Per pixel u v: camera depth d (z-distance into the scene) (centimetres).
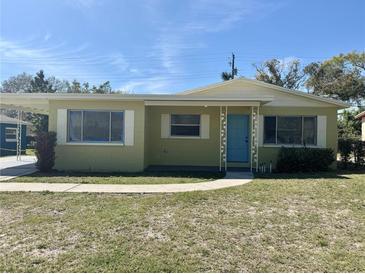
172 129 1495
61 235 525
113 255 449
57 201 751
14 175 1145
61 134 1281
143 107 1280
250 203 727
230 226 575
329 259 446
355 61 3656
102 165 1280
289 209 679
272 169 1370
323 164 1316
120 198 782
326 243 501
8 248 473
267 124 1443
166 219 611
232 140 1476
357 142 1477
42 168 1247
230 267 420
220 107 1373
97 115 1284
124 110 1279
